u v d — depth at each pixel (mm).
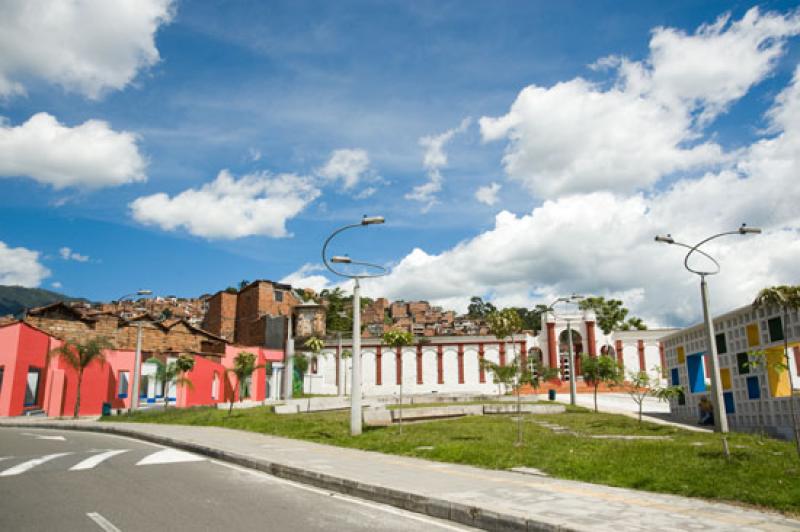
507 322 39875
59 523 8008
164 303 160750
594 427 23250
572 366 38750
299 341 65875
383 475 11516
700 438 18391
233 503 9461
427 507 9195
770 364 20578
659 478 10516
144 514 8562
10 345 34469
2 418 32625
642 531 7160
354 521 8477
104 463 13625
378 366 66000
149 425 25688
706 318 21625
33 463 13547
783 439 19359
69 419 33000
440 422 24703
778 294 12930
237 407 35625
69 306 48750
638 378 25828
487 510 8312
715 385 21062
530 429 21188
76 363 35719
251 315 71250
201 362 41750
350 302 98000
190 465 13672
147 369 45781
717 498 9203
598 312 78625
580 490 9953
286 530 7824
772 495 8891
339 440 18812
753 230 21422
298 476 12133
